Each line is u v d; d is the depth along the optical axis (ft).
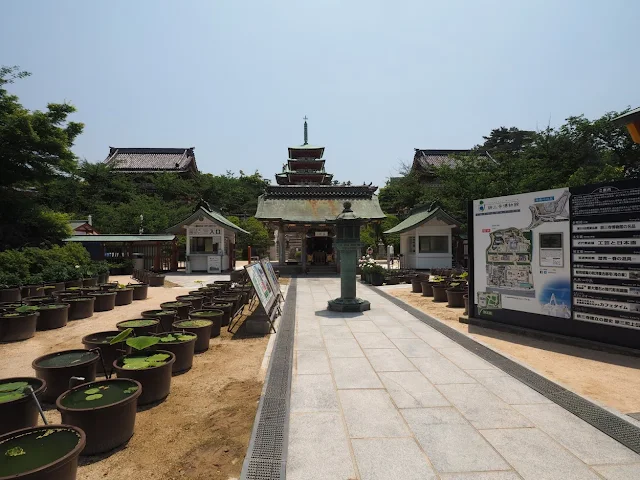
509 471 9.87
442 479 9.53
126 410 11.38
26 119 51.49
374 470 9.92
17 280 37.37
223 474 10.06
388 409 13.55
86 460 10.66
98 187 115.14
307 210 75.36
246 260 116.78
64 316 27.45
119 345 17.71
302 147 123.13
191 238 75.00
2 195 57.16
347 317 30.01
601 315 20.72
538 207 23.70
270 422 12.64
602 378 16.66
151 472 10.15
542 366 18.37
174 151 155.33
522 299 24.62
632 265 19.49
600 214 20.72
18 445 9.15
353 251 33.45
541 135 77.46
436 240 74.90
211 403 14.38
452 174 88.07
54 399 14.51
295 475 9.72
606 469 9.97
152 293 46.06
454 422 12.57
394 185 132.67
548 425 12.33
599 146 70.33
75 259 52.39
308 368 17.97
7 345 22.70
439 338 23.38
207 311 25.66
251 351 21.12
